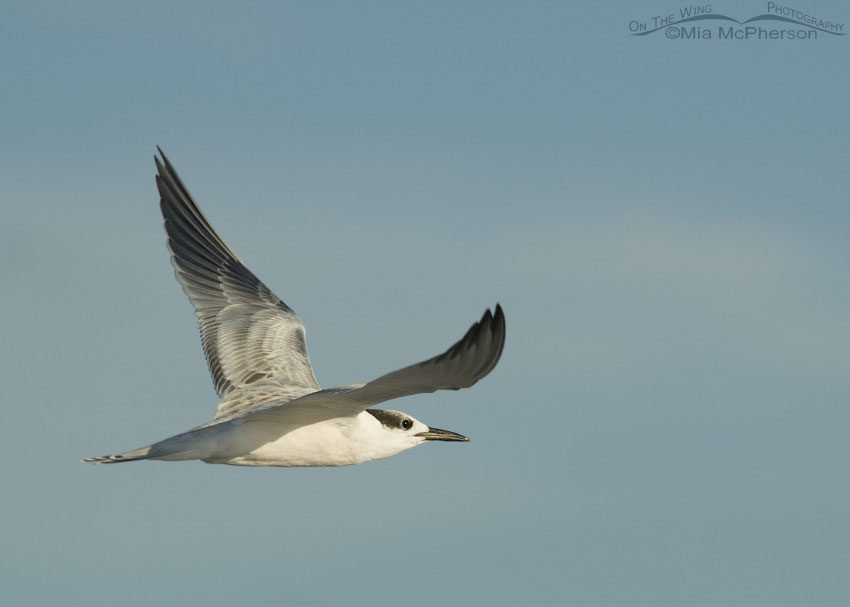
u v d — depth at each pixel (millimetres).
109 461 13445
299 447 15047
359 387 12078
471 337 10719
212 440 14352
